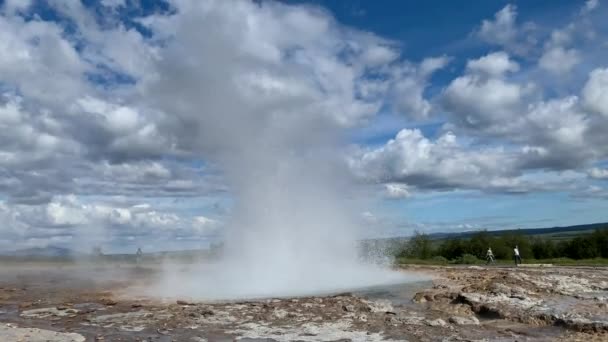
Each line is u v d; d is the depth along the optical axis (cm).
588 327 1242
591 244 4762
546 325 1316
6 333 1232
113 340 1206
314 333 1248
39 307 1728
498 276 2227
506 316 1395
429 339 1175
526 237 5056
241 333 1258
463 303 1573
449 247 5047
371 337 1202
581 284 1941
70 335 1234
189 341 1188
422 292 1803
